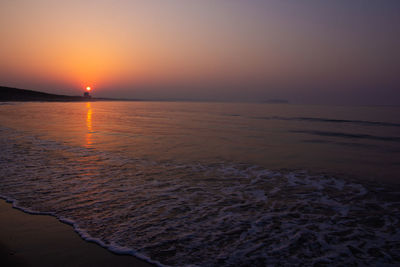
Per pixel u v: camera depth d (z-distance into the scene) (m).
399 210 4.68
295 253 3.26
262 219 4.23
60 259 3.09
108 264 3.00
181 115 29.39
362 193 5.57
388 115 32.88
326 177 6.70
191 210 4.54
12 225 3.92
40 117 22.94
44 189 5.44
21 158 8.09
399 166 7.85
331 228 3.96
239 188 5.75
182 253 3.22
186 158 8.46
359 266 3.01
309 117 28.30
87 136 12.68
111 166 7.36
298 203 4.96
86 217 4.20
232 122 21.22
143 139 12.01
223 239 3.58
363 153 9.73
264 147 10.50
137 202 4.85
